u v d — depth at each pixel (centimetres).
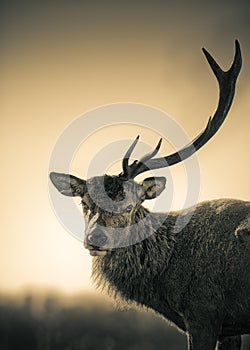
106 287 2417
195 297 2325
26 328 3925
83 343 3781
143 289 2380
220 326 2327
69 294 4222
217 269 2314
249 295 2291
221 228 2339
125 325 3906
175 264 2352
